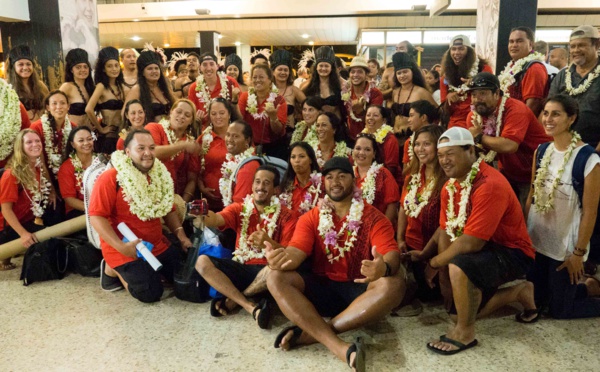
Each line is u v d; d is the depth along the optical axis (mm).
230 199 3803
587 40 3770
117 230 3592
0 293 3676
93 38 7309
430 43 11656
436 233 3275
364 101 4789
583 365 2572
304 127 4812
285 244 3289
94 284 3852
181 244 3893
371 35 11742
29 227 4227
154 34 12617
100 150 5305
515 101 3551
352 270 2998
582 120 3830
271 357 2717
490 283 2771
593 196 2891
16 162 4020
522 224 2988
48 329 3082
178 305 3441
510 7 5250
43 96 5246
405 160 4043
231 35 13094
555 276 3055
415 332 3000
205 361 2686
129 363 2674
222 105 4406
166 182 3744
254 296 3230
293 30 12414
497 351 2736
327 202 3062
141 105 4488
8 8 6223
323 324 2703
